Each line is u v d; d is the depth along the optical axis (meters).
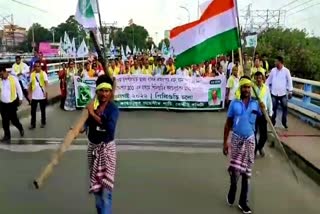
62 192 6.62
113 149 5.10
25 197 6.39
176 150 9.45
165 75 15.79
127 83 15.91
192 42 7.27
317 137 10.40
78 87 15.91
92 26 7.75
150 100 16.02
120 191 6.67
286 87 11.36
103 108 5.02
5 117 10.30
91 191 5.04
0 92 10.26
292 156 8.87
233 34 6.93
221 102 15.80
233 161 5.90
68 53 28.36
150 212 5.82
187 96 15.75
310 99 12.76
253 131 5.87
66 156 8.82
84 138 10.54
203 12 7.13
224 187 6.95
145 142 10.19
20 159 8.59
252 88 5.96
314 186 7.10
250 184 7.15
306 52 39.09
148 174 7.61
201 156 8.95
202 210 5.92
